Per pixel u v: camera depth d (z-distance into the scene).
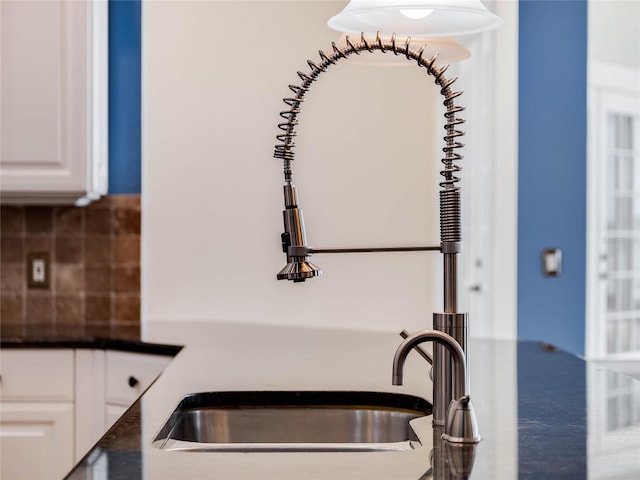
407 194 3.93
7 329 3.42
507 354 2.63
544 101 4.18
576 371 2.26
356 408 1.97
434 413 1.53
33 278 3.66
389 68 3.90
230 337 3.12
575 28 4.19
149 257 3.81
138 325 3.58
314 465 1.28
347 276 3.91
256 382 2.09
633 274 6.09
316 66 1.56
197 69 3.82
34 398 3.11
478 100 4.63
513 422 1.58
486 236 4.48
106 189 3.64
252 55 3.83
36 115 3.32
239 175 3.84
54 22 3.33
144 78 3.79
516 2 4.15
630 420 1.60
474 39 4.68
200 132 3.82
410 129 3.92
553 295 4.20
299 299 3.88
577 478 1.19
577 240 4.21
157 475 1.22
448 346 1.42
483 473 1.22
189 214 3.83
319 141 3.89
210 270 3.84
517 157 4.17
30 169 3.33
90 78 3.35
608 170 6.05
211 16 3.81
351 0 1.76
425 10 1.82
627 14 5.68
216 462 1.30
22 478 3.11
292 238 1.52
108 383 3.10
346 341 3.00
